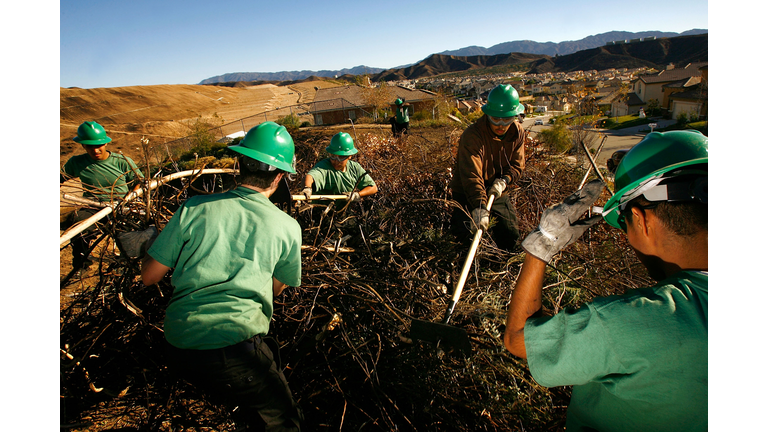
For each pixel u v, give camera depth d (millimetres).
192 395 2133
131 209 2525
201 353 1533
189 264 1591
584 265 2766
